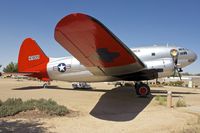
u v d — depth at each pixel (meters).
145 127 8.02
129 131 7.51
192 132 7.36
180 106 12.66
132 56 11.71
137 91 16.16
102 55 11.07
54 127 7.73
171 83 39.22
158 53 17.83
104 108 11.73
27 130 7.23
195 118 9.53
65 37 8.49
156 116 9.93
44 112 9.60
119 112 10.79
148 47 18.22
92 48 9.88
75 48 9.81
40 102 10.66
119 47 10.02
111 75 16.20
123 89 22.36
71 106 11.95
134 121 8.92
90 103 13.23
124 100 14.61
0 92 18.95
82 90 21.41
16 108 9.53
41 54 21.41
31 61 21.66
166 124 8.46
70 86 26.84
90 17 7.16
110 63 12.73
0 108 9.35
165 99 14.53
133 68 14.65
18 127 7.55
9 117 8.89
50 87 24.89
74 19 7.25
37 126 7.75
